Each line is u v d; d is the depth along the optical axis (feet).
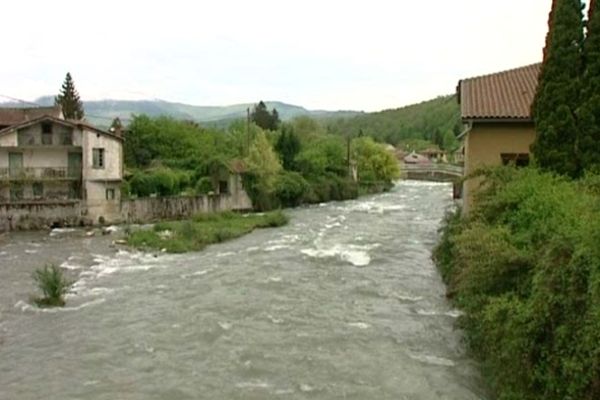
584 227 28.55
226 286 69.97
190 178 169.58
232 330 52.31
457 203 127.03
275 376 41.55
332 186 220.23
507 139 72.18
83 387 40.16
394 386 39.47
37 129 140.97
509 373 33.04
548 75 59.41
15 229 127.03
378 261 84.43
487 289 40.40
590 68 57.31
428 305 60.18
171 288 69.56
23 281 74.43
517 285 37.47
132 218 142.10
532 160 59.93
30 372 43.11
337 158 251.80
